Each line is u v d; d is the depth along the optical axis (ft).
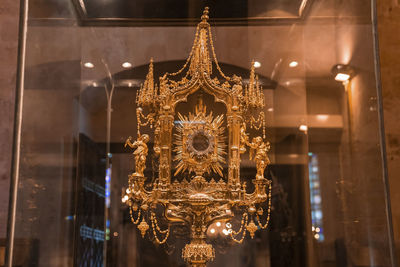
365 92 11.09
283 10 12.51
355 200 11.27
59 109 11.52
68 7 11.87
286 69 12.67
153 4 12.44
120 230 11.95
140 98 11.95
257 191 11.77
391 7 11.50
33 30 10.31
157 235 11.84
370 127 10.93
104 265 11.82
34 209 10.32
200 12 12.55
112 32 12.64
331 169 11.84
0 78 10.96
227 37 12.57
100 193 12.10
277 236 11.98
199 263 11.33
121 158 12.24
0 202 10.53
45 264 10.70
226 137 11.90
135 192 11.58
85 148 12.26
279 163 12.25
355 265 11.07
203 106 11.98
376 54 10.73
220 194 11.66
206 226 11.62
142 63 12.53
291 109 12.44
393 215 10.76
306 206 12.00
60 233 11.36
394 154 10.98
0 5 11.16
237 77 12.39
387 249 10.35
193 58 12.28
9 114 10.89
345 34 11.66
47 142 10.93
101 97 12.44
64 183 11.67
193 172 11.83
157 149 11.80
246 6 12.47
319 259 11.67
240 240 11.86
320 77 12.23
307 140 12.17
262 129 12.32
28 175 10.14
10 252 9.51
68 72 11.99
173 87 12.12
